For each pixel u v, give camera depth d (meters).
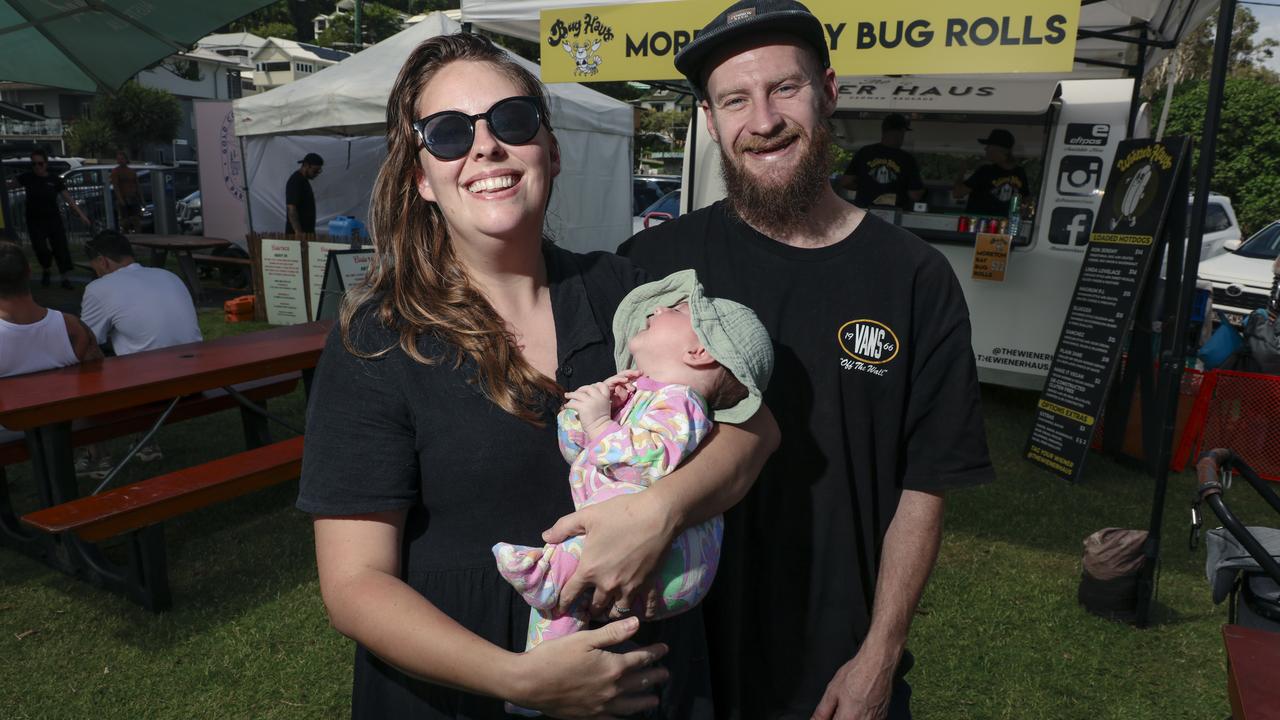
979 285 7.20
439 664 1.11
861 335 1.62
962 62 3.61
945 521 4.93
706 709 1.43
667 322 1.35
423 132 1.27
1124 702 3.22
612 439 1.22
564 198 9.96
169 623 3.62
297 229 10.01
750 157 1.62
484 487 1.25
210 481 3.87
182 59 48.31
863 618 1.62
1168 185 5.27
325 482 1.20
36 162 12.34
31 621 3.62
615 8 4.44
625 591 1.17
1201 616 3.86
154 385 4.12
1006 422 7.04
